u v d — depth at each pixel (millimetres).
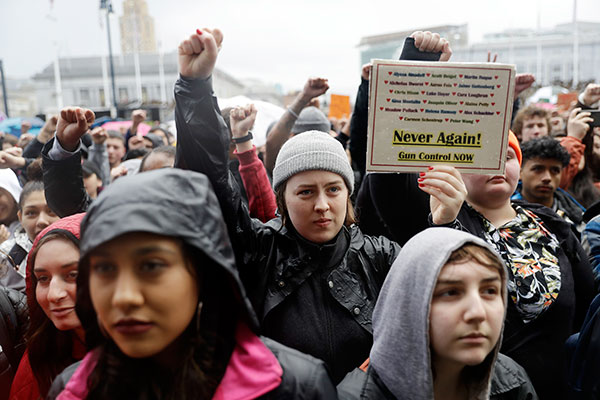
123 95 49562
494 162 1596
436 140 1581
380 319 1345
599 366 1499
